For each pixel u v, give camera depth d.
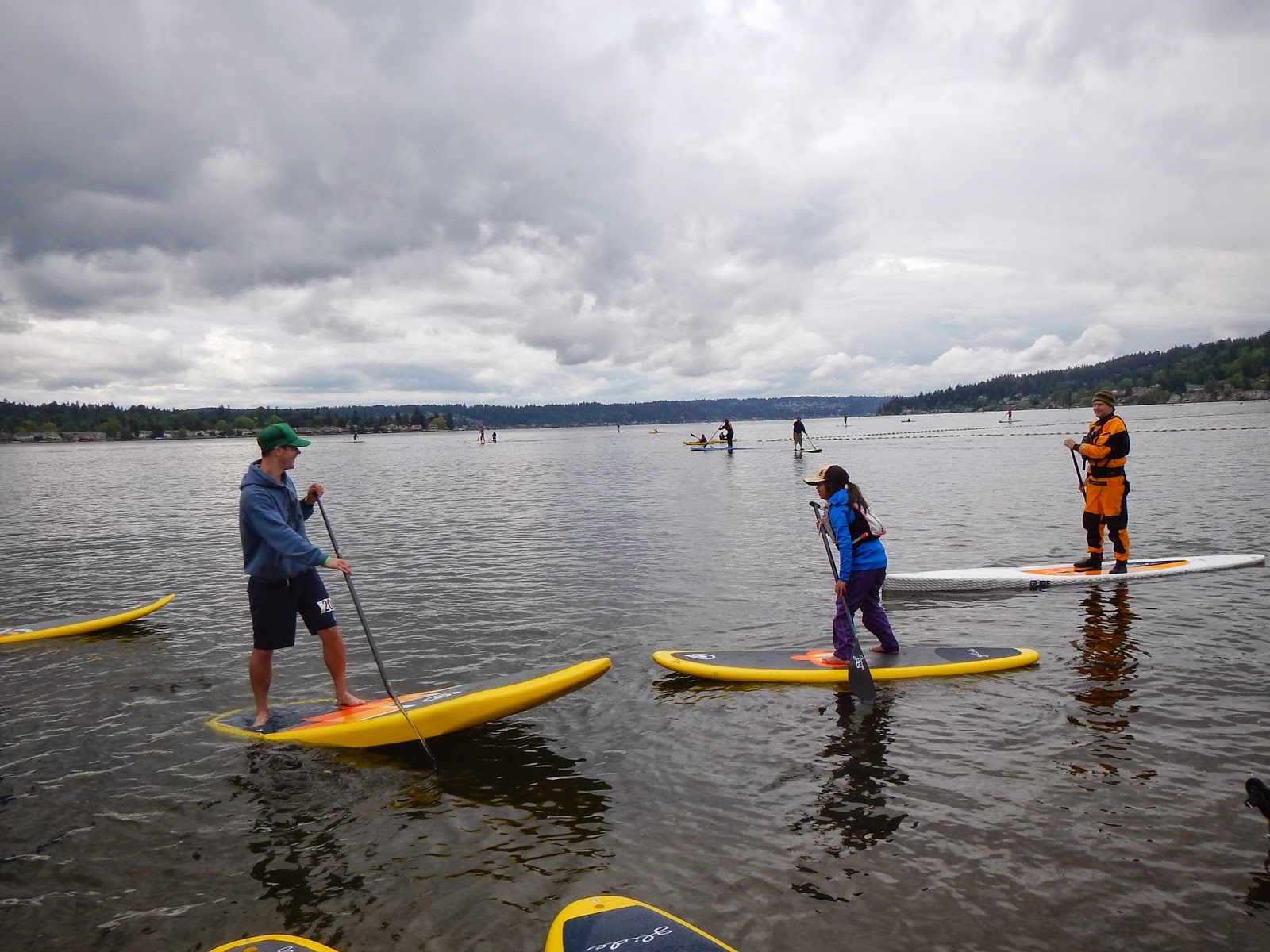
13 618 10.34
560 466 44.19
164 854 4.53
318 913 3.96
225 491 31.84
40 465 65.69
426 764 5.59
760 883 4.09
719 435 50.31
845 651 7.32
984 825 4.56
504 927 3.82
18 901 4.13
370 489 30.97
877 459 38.91
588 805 4.94
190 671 7.79
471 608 10.06
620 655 7.99
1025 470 29.06
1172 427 59.88
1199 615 8.66
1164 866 4.13
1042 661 7.34
